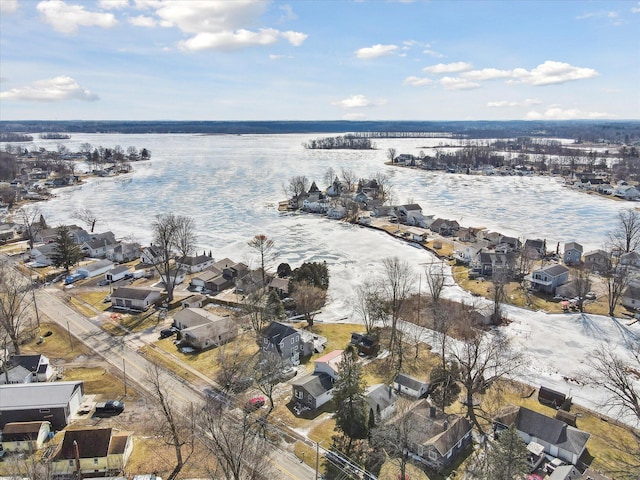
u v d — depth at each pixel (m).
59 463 40.50
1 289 84.31
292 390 54.00
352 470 41.44
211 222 147.62
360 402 45.25
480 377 53.91
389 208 160.88
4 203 168.75
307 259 111.75
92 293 87.38
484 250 107.12
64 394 48.91
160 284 92.31
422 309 81.31
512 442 36.81
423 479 40.72
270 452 43.50
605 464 43.16
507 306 83.56
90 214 152.62
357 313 81.19
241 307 79.88
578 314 79.69
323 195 181.38
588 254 105.75
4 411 46.41
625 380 51.44
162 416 48.72
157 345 66.25
